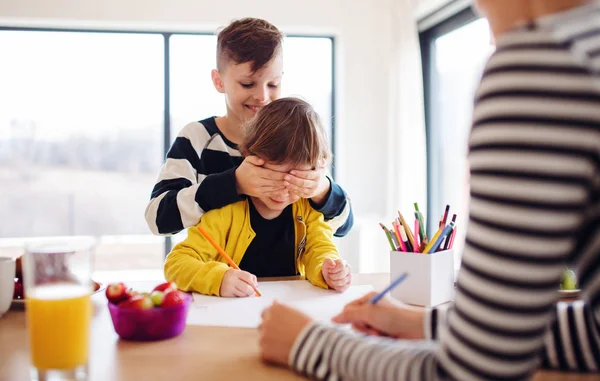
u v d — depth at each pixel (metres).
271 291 1.12
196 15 3.21
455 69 3.04
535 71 0.48
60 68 3.30
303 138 1.23
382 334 0.78
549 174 0.47
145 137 3.39
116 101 3.35
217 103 3.40
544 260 0.47
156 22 3.18
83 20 3.12
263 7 3.29
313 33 3.48
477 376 0.49
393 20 3.26
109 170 3.39
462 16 2.91
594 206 0.49
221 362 0.73
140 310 0.80
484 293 0.49
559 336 0.71
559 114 0.47
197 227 1.26
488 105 0.50
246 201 1.35
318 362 0.64
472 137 0.52
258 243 1.35
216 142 1.53
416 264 1.01
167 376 0.68
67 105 3.33
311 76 3.55
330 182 1.40
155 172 3.41
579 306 0.73
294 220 1.37
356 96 3.45
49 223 3.38
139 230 3.44
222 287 1.07
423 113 3.15
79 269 0.69
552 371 0.72
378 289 1.15
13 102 3.29
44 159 3.35
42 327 0.67
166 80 3.36
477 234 0.50
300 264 1.38
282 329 0.69
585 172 0.47
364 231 3.20
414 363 0.55
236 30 1.51
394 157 3.29
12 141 3.31
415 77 3.04
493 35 0.57
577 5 0.51
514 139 0.48
